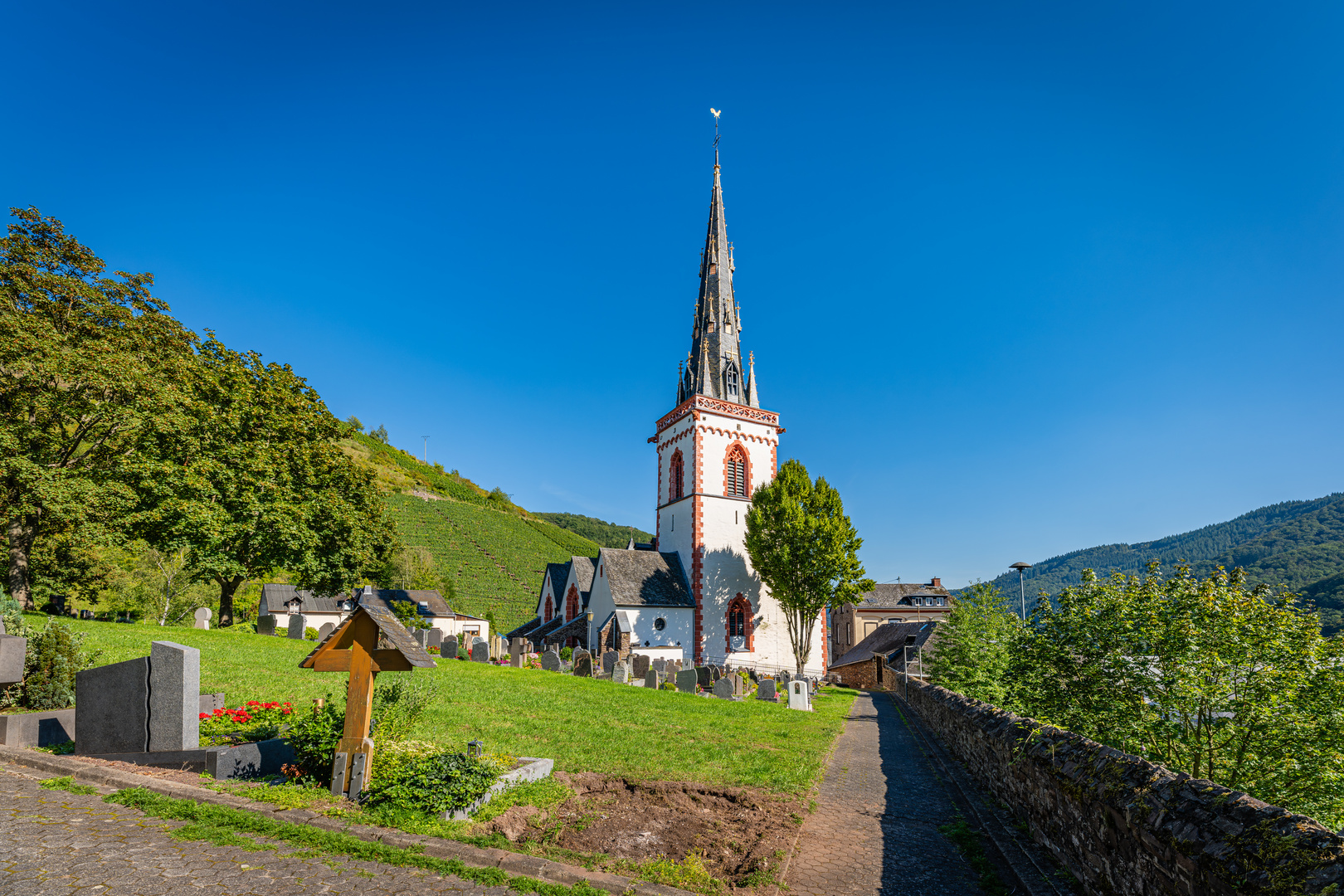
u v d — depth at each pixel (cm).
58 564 4150
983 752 1357
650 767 1381
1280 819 530
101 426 3178
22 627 1408
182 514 3112
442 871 761
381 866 767
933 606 8006
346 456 4166
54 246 3328
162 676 1141
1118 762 775
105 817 849
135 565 4872
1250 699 1450
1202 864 555
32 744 1205
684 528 4975
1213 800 605
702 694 3027
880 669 5244
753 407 5216
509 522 12544
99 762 1130
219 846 782
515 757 1330
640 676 3375
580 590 5156
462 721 1695
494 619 7094
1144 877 654
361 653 999
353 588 4234
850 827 1084
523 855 822
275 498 3478
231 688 1817
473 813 988
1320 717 1436
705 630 4709
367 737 987
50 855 721
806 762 1555
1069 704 1736
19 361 2745
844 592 4572
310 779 1020
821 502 4625
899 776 1503
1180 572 1620
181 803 891
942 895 812
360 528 4044
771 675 4706
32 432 2894
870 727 2420
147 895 648
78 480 2831
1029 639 1889
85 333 3212
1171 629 1546
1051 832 919
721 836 1005
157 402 3123
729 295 5466
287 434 3766
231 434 3503
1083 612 1777
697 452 4941
